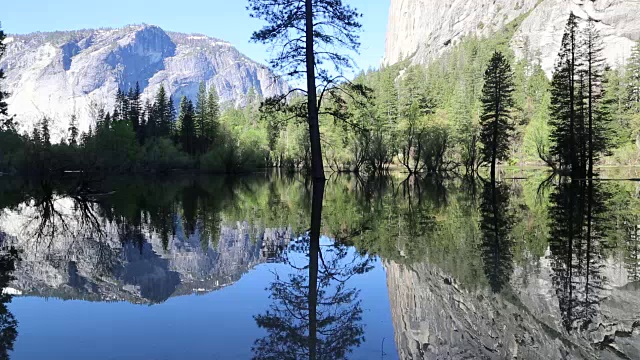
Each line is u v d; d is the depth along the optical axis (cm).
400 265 553
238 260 616
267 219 1045
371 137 4334
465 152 4341
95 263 620
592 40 2717
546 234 763
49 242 809
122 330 352
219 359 293
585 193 1722
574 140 2803
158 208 1373
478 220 959
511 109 5728
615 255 591
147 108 8125
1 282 522
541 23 10950
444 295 429
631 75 5281
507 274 498
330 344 317
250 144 5938
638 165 4372
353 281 488
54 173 4069
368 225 904
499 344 313
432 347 303
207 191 2217
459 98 6681
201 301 430
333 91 1722
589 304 395
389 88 6706
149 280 518
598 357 291
